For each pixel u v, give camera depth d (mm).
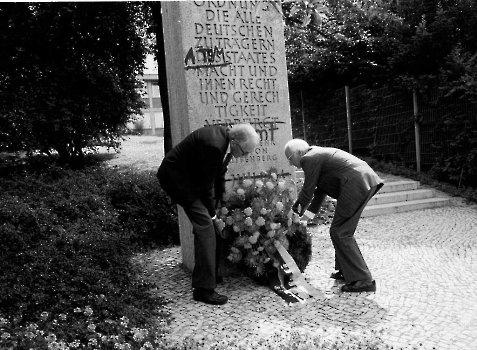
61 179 6387
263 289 4156
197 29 4461
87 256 3764
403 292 3879
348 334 3064
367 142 11953
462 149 9320
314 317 3424
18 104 8195
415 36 10062
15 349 2541
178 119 4754
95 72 9109
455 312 3379
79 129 9273
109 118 10000
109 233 4395
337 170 3971
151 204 6129
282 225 4270
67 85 8891
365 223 7320
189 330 3266
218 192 4297
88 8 8695
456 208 8250
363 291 3928
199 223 3834
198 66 4457
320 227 6816
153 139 18688
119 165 11273
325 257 5180
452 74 9375
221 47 4566
